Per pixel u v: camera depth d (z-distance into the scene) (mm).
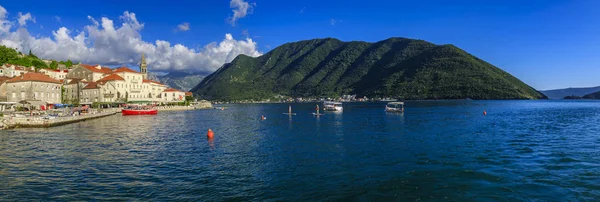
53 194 23141
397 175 27547
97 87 147125
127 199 22141
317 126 69625
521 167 29547
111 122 82000
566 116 91125
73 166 31234
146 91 175250
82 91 150625
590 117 86250
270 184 25328
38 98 112562
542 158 33062
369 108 162875
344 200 21984
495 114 103438
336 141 46531
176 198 22312
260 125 74000
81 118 83125
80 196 22734
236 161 33375
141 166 31266
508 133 53125
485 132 54906
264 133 57656
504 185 24594
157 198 22312
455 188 24094
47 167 30797
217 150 39906
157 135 54812
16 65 148375
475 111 122438
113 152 38594
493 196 22438
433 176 27141
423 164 31281
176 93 195250
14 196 22750
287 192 23484
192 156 36156
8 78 120688
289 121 84938
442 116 96188
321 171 29016
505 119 82562
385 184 25172
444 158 33812
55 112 99250
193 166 31219
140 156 36156
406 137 49906
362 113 116438
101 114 101062
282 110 157500
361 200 21953
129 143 45625
